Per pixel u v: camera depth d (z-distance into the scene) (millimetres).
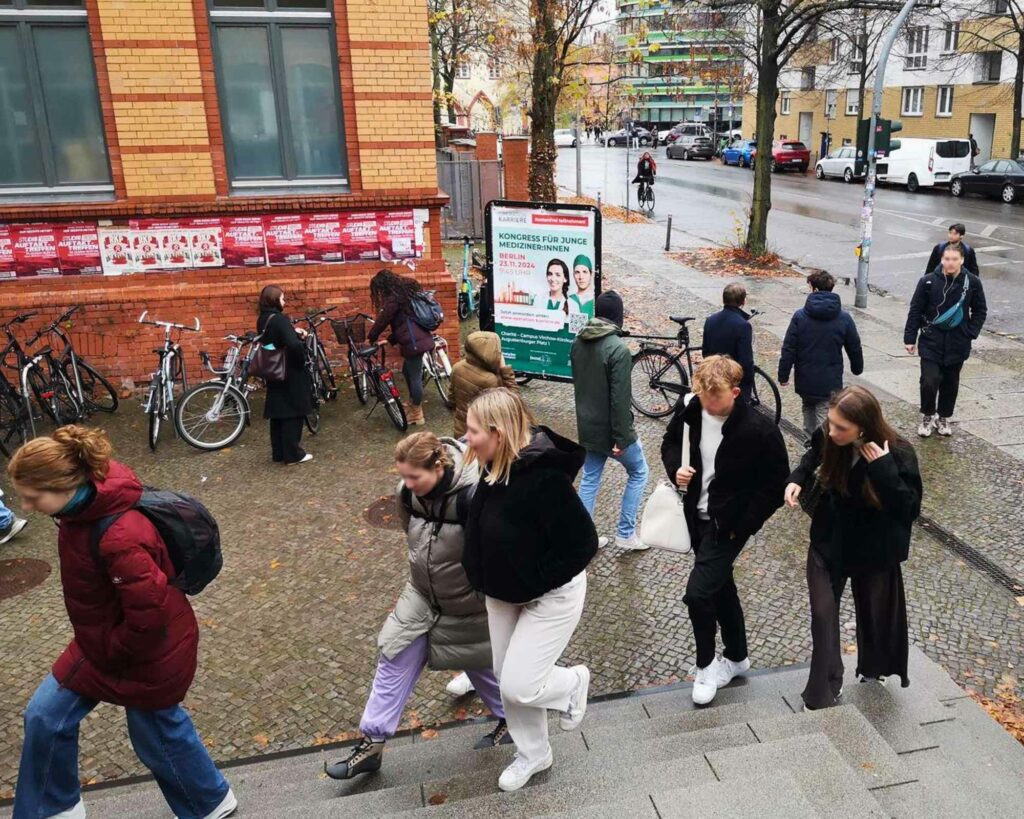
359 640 5309
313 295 10391
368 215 10406
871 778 3428
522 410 3160
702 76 27312
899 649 4117
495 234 9258
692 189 34750
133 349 10039
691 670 4949
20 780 3232
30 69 9352
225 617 5586
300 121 10180
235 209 9953
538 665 3332
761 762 3371
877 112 13797
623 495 6664
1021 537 6492
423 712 4629
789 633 5289
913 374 10750
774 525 6707
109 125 9547
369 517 7012
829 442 3785
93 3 9219
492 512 3191
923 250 20000
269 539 6664
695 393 4246
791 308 14539
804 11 17219
